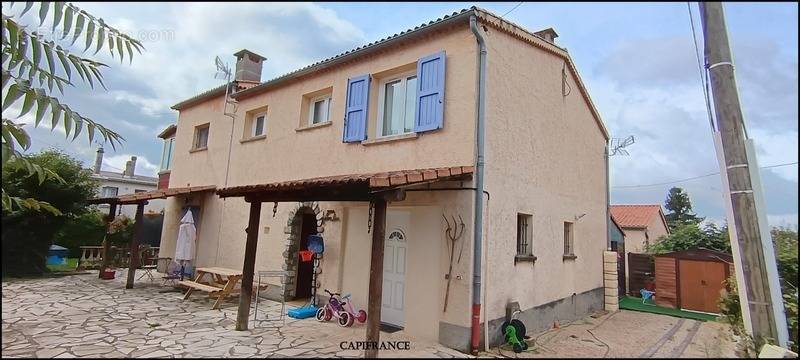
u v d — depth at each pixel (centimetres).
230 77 1302
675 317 1048
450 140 746
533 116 889
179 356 597
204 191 1305
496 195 743
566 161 1033
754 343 576
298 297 1027
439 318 699
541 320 855
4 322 764
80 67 387
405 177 589
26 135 368
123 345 642
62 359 573
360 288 845
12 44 353
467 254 679
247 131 1238
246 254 777
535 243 857
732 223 625
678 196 4162
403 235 803
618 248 1580
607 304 1159
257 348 641
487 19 757
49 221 1379
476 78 734
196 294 1102
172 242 1438
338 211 907
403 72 881
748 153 608
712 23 624
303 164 1020
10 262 1346
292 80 1098
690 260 1171
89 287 1171
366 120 884
